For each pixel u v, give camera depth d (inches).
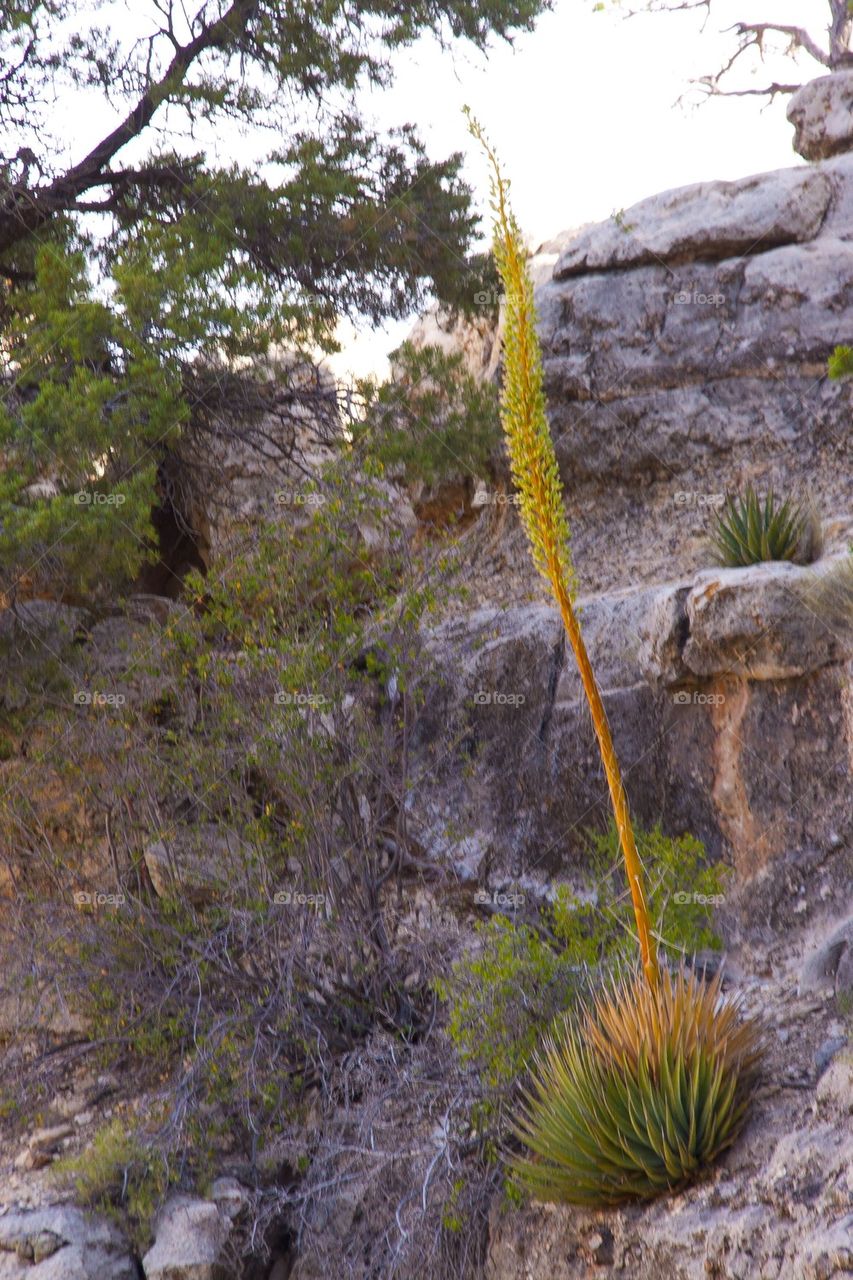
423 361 453.1
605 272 471.8
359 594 364.5
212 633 362.3
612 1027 250.1
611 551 439.5
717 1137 237.5
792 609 313.9
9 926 354.0
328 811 337.4
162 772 347.9
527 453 215.5
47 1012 352.2
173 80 462.6
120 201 494.3
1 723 381.4
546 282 496.7
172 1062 338.0
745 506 356.2
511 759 379.2
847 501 396.5
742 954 307.4
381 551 373.4
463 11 489.4
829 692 311.1
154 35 492.7
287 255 477.4
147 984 336.8
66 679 375.6
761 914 310.0
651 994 245.0
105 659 395.5
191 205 479.5
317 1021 327.6
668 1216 229.3
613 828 350.9
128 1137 311.0
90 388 374.3
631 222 474.9
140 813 356.8
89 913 344.2
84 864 362.9
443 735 392.2
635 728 354.6
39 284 415.5
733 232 449.4
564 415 465.1
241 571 355.3
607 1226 237.6
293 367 446.3
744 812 322.0
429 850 363.3
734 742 327.3
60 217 488.1
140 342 402.0
